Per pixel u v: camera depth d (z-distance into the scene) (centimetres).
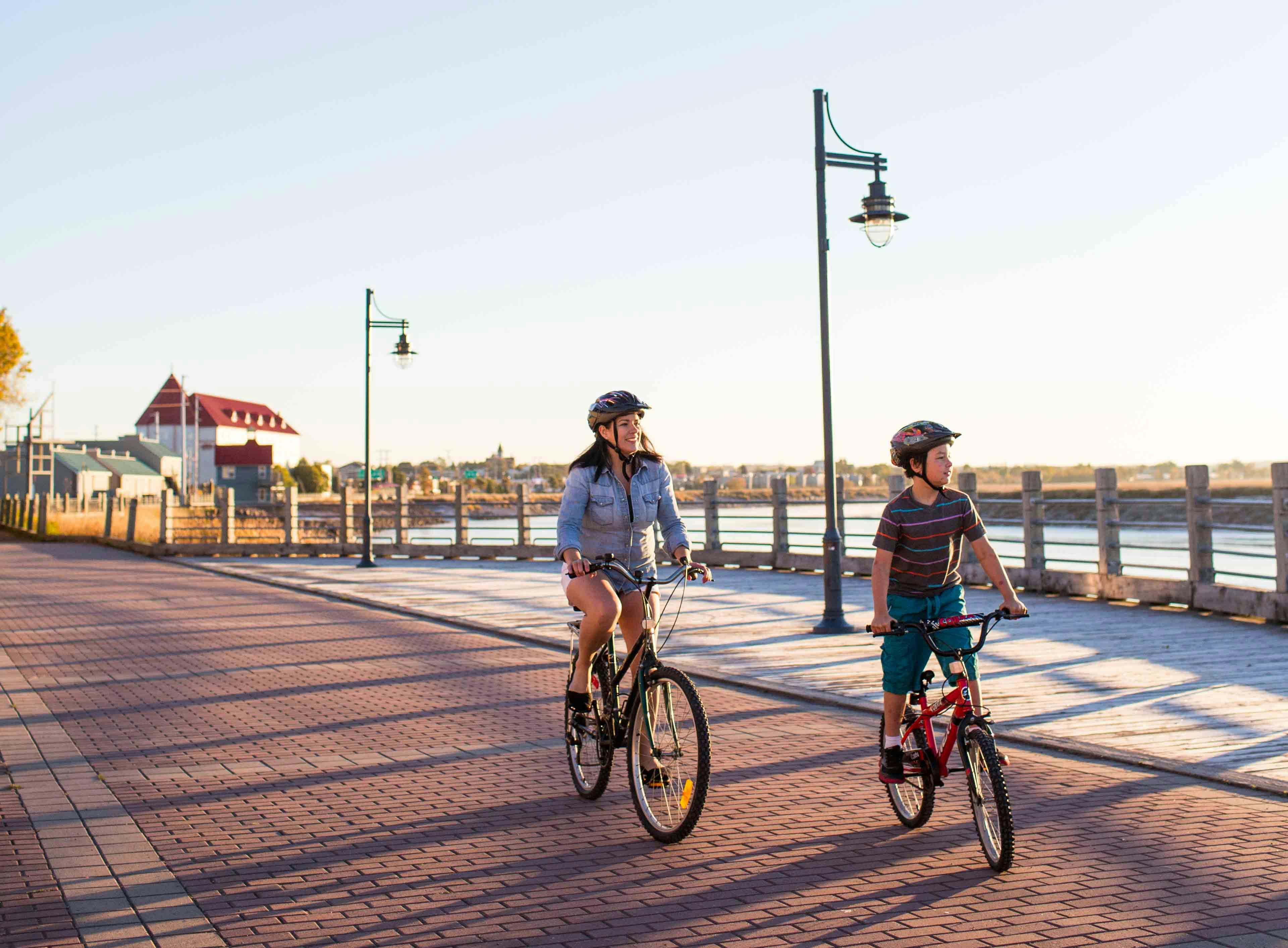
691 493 3872
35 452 5888
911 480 561
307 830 601
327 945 442
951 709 852
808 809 632
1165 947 433
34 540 4091
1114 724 839
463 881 518
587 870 533
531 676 1128
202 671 1159
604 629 593
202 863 545
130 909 482
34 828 607
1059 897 488
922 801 582
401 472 15688
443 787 694
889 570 558
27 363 5550
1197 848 553
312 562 2908
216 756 783
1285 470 1357
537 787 694
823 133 1369
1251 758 726
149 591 2059
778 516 2384
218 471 13600
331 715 927
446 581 2241
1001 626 1380
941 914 469
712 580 577
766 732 845
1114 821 601
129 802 659
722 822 608
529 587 2094
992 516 1883
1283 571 1366
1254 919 459
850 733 841
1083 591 1686
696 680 1094
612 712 623
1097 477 1670
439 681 1098
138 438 12406
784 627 1443
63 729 876
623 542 617
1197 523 1513
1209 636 1286
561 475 8656
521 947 439
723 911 476
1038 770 718
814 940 444
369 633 1468
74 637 1431
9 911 479
